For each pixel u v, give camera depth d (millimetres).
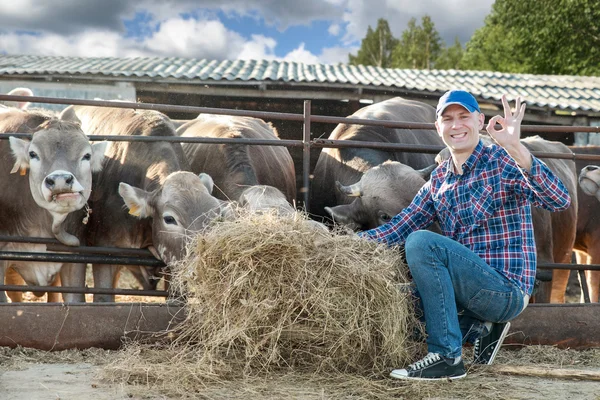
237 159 5336
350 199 5535
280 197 4285
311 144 5016
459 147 3436
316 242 3406
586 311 4160
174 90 11875
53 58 14398
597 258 7699
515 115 3240
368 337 3301
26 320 3791
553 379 3475
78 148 4516
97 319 3857
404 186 4734
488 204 3424
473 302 3373
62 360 3656
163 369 3301
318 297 3250
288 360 3418
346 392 3123
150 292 4648
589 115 12109
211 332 3424
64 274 5324
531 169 3246
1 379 3238
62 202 4312
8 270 6090
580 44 23047
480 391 3188
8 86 11859
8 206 5059
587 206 7637
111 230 5254
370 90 11805
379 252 3512
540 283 5980
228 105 12664
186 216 4332
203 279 3418
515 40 25297
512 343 4090
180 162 5258
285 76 11727
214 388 3131
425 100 12078
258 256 3316
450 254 3307
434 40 46938
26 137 4664
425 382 3238
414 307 3582
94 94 11945
